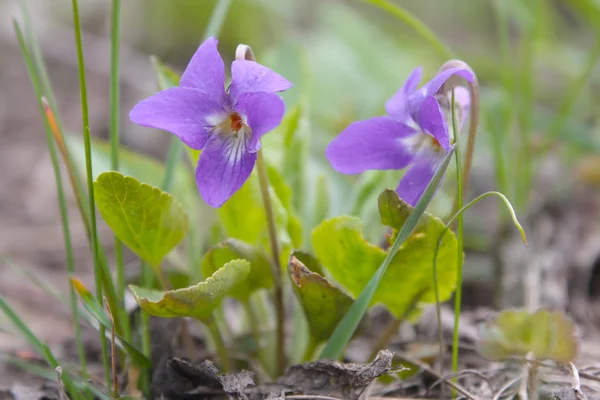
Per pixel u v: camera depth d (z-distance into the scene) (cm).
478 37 57
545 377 24
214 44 22
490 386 24
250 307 25
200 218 30
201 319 23
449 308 29
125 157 28
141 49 52
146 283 25
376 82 39
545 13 43
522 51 38
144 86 45
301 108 27
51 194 37
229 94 22
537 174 34
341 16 42
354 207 27
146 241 24
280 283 24
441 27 59
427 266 23
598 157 33
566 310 28
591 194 33
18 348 27
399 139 23
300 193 27
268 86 22
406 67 41
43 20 51
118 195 23
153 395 24
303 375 23
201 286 22
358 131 23
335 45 40
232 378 23
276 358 25
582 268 29
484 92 39
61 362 25
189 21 53
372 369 22
